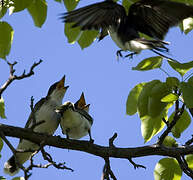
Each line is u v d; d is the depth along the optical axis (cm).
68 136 970
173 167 888
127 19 577
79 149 895
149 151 888
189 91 698
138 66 755
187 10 549
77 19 523
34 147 1038
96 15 540
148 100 748
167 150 886
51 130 1055
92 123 1038
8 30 802
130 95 862
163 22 573
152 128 805
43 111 1062
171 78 745
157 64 750
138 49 557
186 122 866
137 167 891
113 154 891
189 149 892
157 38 579
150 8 568
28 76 823
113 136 920
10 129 864
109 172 880
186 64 737
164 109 808
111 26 571
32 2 812
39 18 847
